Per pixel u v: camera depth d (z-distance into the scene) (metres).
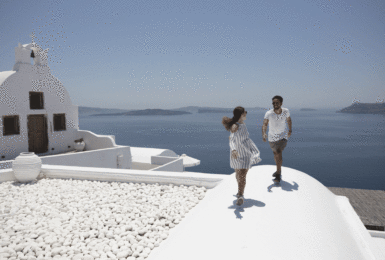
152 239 4.29
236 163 4.05
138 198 6.26
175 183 7.12
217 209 4.26
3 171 8.17
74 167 8.59
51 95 14.93
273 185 4.87
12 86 12.88
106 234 4.51
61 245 4.33
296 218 3.72
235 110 4.16
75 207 5.86
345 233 3.72
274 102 4.71
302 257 2.96
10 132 13.09
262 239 3.27
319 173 92.06
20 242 4.43
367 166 104.12
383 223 7.90
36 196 6.70
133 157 18.72
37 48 14.23
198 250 3.31
